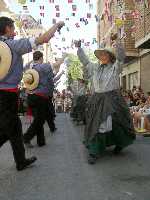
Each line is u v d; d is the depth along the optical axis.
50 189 3.05
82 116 9.35
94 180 3.31
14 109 3.52
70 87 12.03
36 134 5.19
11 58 3.38
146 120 6.59
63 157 4.37
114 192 2.96
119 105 4.21
